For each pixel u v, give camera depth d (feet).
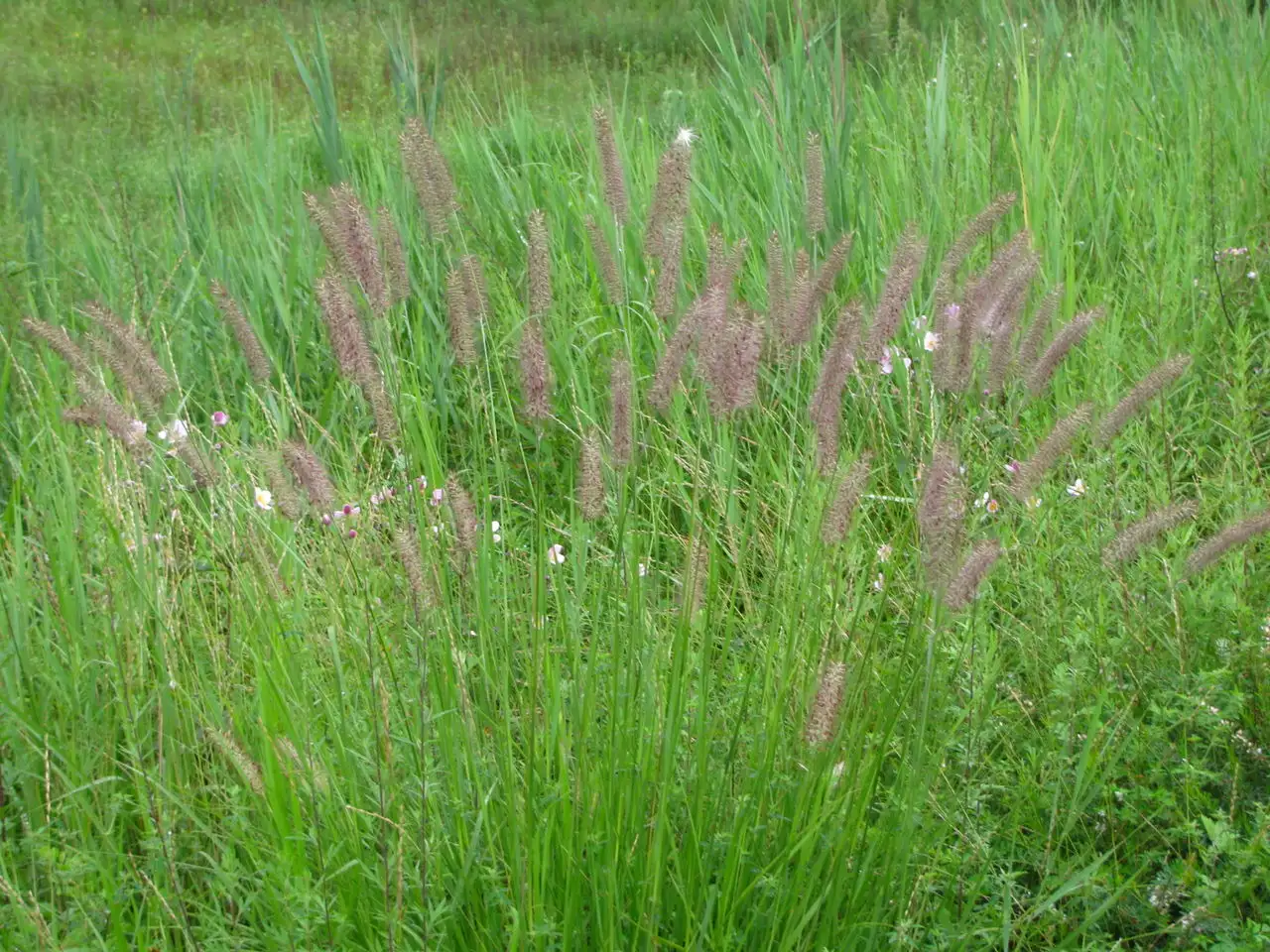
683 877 4.01
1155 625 5.22
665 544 5.97
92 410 4.65
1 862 4.18
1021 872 4.28
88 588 5.32
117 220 8.97
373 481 5.88
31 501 5.83
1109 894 4.48
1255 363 7.30
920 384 6.02
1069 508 5.95
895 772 4.57
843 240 5.14
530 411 4.75
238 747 4.57
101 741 4.77
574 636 4.47
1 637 5.08
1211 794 4.91
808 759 4.25
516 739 4.42
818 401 4.56
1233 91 10.22
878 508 6.00
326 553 4.85
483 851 4.17
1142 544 4.57
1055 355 4.94
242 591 4.87
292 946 3.73
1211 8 12.42
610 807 3.99
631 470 5.02
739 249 4.96
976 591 4.11
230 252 8.39
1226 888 4.32
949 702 4.77
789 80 9.46
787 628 4.50
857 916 4.07
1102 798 4.73
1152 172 9.30
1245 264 7.98
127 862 4.31
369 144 10.73
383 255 5.14
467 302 5.25
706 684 4.16
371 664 4.06
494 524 5.51
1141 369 6.98
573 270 8.21
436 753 4.42
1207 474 6.61
